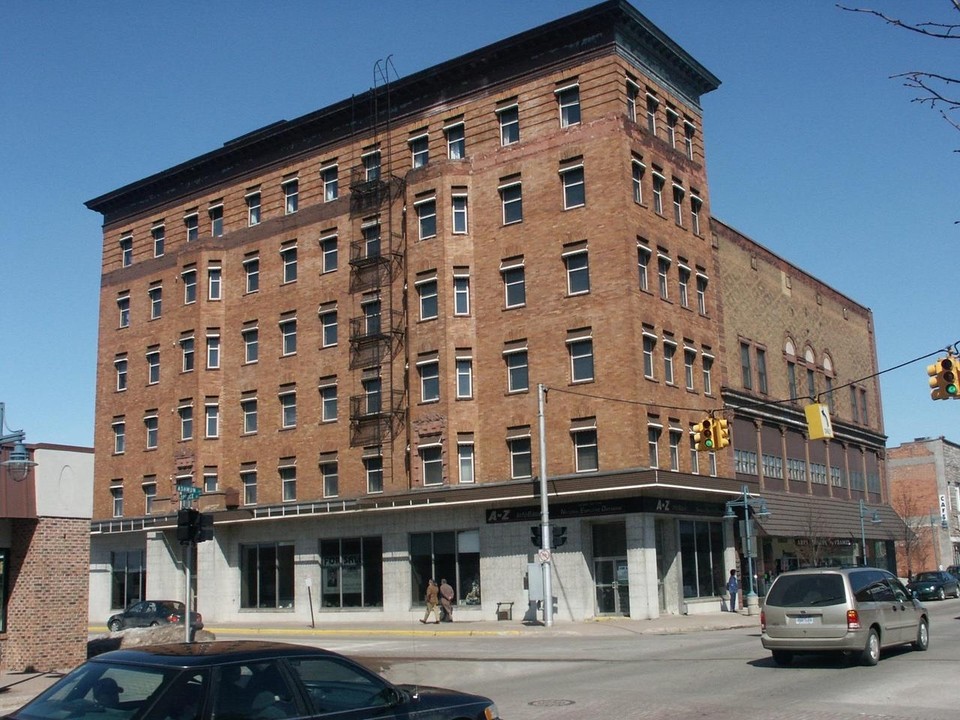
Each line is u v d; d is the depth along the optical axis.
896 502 80.44
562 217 41.19
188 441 51.31
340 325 47.16
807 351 57.41
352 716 8.06
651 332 40.34
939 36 7.41
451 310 42.84
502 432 41.34
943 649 21.00
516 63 43.50
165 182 55.81
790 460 53.34
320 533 46.28
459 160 43.97
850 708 13.49
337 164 48.88
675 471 40.00
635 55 42.59
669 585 39.97
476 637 33.62
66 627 22.72
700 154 46.88
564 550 39.19
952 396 22.41
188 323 52.44
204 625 45.91
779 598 18.84
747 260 51.12
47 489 22.73
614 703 14.78
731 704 14.20
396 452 43.91
